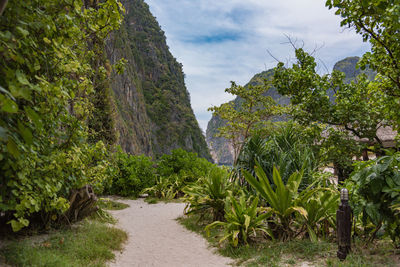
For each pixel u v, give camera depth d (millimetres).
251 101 16359
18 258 3254
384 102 7023
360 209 3861
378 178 3695
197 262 4406
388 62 6484
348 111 6977
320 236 4871
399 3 4355
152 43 147250
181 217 7965
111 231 5582
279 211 4883
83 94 5410
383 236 3920
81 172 4613
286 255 4117
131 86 97375
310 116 7102
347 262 3426
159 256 4766
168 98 134875
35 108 3053
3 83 2281
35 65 2973
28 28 2914
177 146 122875
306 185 5895
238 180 6859
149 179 13188
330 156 7426
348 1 5523
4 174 2824
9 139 1767
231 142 18625
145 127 99250
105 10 4453
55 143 4211
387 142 9430
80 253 4070
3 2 1646
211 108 17844
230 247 4805
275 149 6426
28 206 3039
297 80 7039
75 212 5785
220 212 6668
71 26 3441
